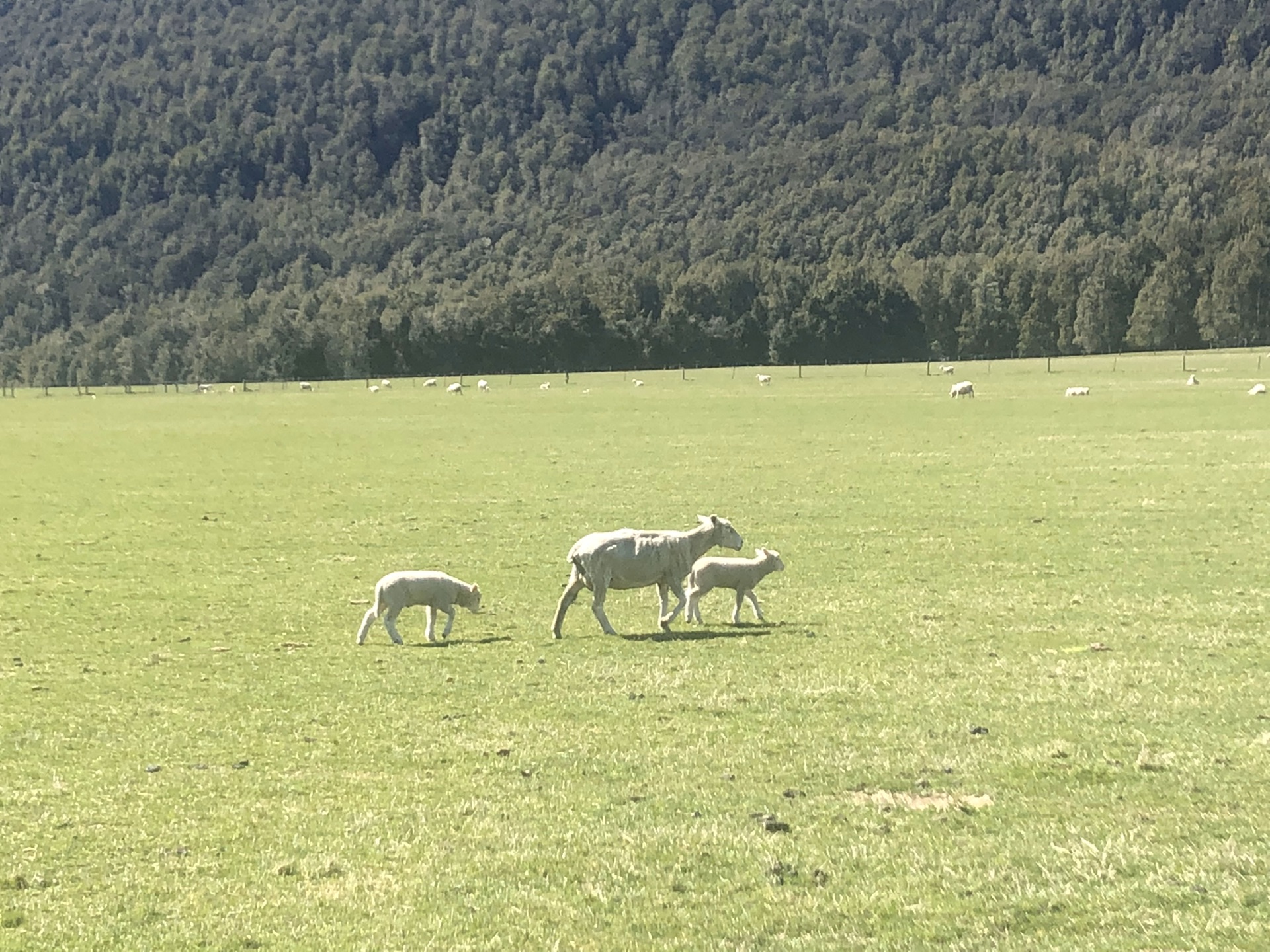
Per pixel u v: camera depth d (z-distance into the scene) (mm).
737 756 14734
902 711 16422
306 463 54031
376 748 15523
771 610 23891
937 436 59062
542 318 167875
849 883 11172
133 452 60312
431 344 164500
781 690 17672
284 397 112500
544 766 14641
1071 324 161875
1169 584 25375
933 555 29562
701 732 15758
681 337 168875
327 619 24047
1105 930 10078
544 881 11430
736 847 11992
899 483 42344
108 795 13977
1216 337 152250
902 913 10539
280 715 17172
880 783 13680
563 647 20906
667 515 36625
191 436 69188
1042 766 13961
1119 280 159125
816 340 166375
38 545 33531
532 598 25781
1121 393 84625
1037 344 163125
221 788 14148
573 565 21891
